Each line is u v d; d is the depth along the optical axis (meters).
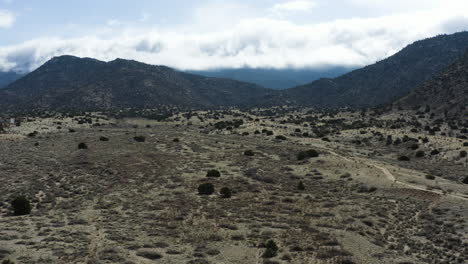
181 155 72.06
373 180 49.16
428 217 33.75
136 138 95.44
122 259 20.00
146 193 40.16
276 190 44.28
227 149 84.69
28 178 46.50
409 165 75.81
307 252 23.06
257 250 23.00
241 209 33.62
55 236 23.97
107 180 47.69
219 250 22.72
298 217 31.64
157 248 22.55
